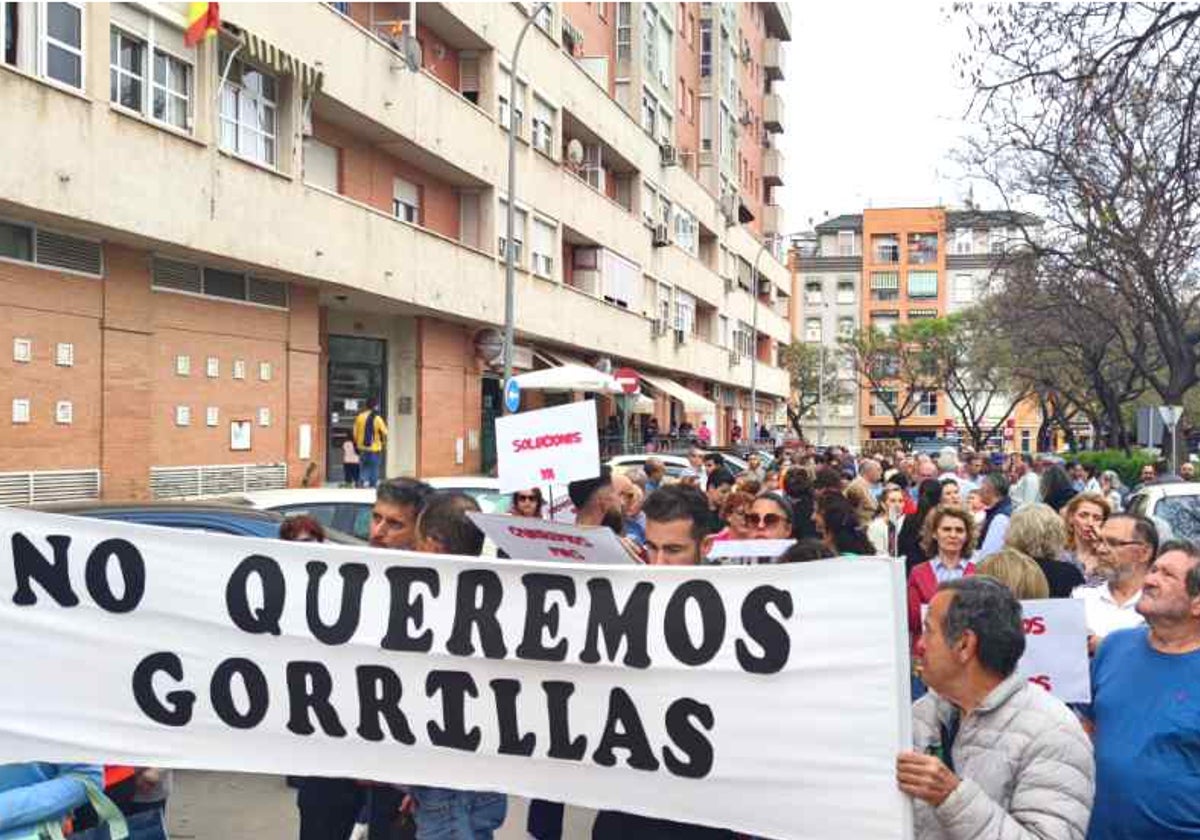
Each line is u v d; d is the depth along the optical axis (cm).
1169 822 379
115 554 435
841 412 10062
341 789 478
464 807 422
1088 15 1176
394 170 2542
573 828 689
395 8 2514
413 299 2400
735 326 5962
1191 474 2247
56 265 1572
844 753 358
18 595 439
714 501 1120
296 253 1981
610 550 437
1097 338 3594
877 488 1633
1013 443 9819
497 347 2755
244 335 1994
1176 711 385
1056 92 1205
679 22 5050
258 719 428
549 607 402
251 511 702
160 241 1667
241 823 646
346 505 881
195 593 432
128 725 435
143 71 1675
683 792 382
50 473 1557
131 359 1711
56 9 1470
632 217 4038
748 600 374
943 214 2936
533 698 403
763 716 371
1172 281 2311
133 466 1719
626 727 391
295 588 425
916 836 352
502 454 639
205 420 1897
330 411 2536
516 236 3019
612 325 3741
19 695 438
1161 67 1161
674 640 384
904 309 9988
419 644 414
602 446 3516
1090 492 719
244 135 1923
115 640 435
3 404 1484
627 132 4000
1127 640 419
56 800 372
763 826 370
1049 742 322
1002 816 313
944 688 336
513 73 2262
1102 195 1698
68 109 1474
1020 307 3444
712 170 5500
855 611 359
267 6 1888
